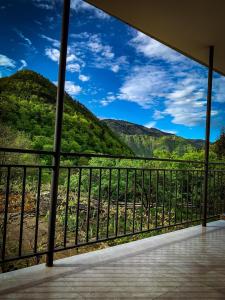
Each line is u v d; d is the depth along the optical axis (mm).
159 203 6906
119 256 2961
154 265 2742
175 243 3553
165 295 2115
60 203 7742
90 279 2344
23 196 2438
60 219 7805
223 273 2598
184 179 5379
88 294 2076
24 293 2045
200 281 2402
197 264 2814
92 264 2688
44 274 2400
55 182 2561
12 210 7496
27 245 7582
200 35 4016
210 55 4449
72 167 2785
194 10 3381
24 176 2426
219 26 3730
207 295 2146
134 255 3018
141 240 3629
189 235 3996
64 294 2059
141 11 3436
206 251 3250
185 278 2453
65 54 2621
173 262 2846
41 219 8016
